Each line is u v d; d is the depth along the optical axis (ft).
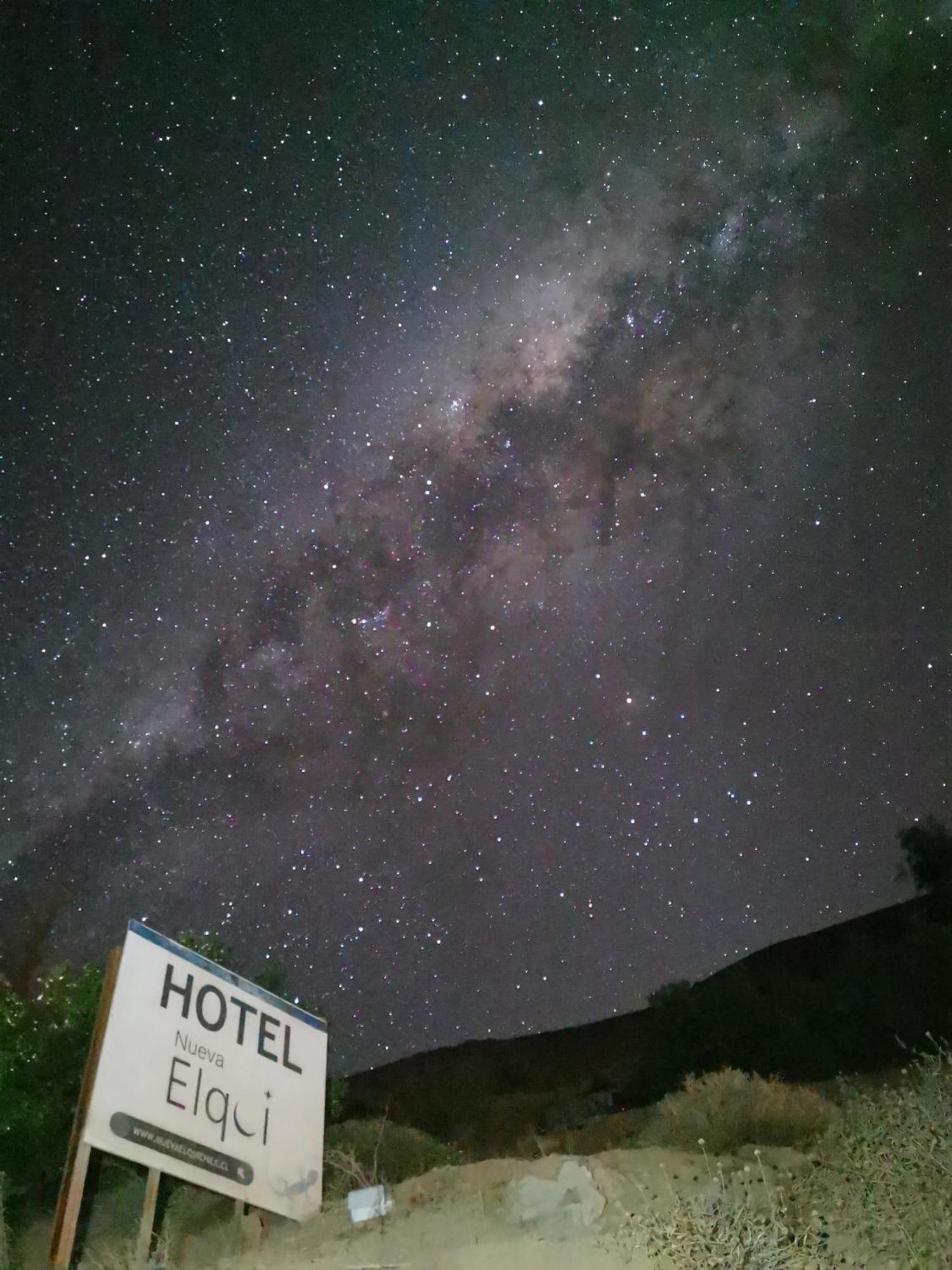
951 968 49.26
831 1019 49.57
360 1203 20.83
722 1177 17.65
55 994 27.45
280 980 31.07
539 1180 18.29
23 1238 23.07
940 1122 16.81
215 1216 22.43
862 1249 14.60
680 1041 51.96
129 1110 19.98
